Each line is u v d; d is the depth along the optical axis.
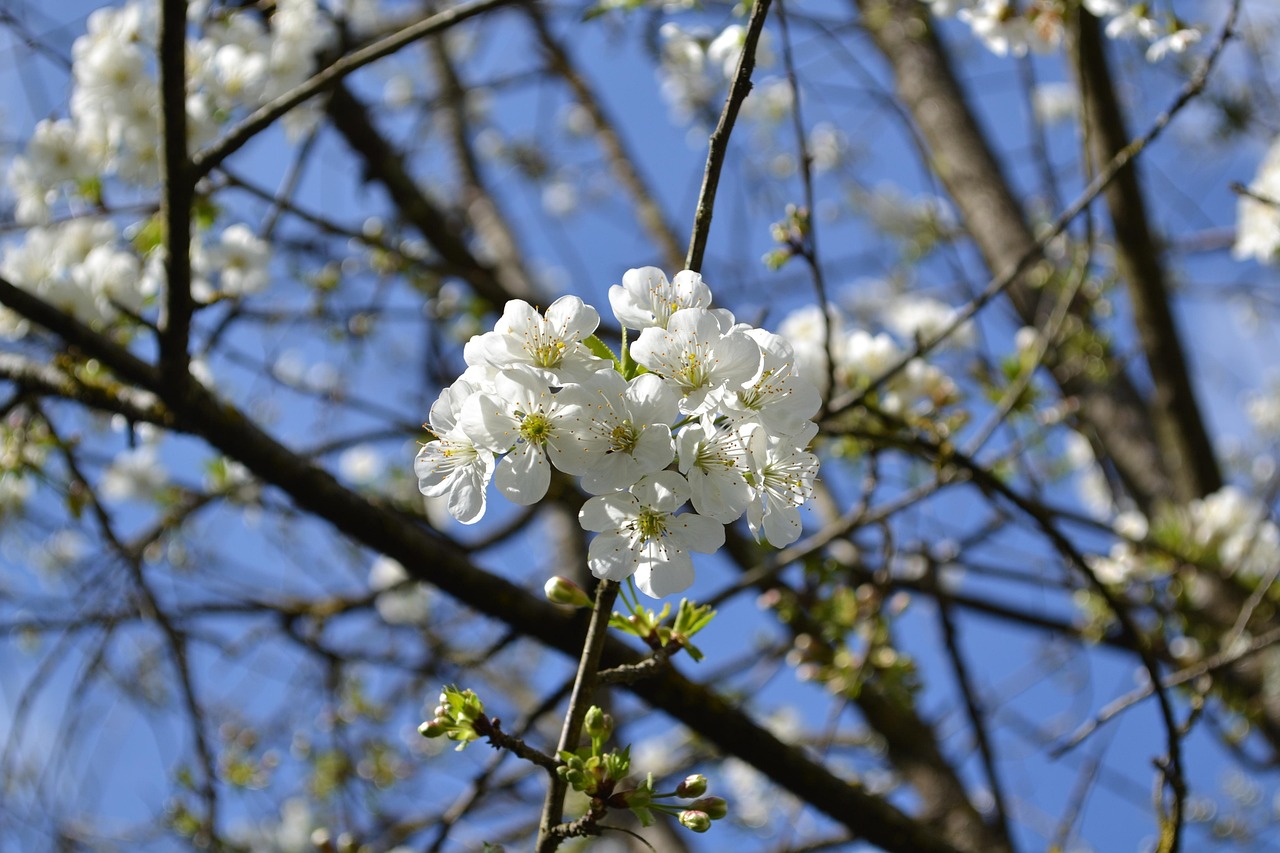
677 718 3.25
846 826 3.34
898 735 5.44
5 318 3.70
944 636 3.96
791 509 1.89
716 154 1.96
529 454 1.80
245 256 4.32
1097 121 4.71
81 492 3.62
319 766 5.16
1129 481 5.61
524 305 1.85
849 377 3.77
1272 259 4.90
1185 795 3.02
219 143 2.75
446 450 1.89
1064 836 3.56
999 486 3.41
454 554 3.30
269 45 4.04
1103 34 4.58
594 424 1.78
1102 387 5.83
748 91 1.99
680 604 2.04
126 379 3.04
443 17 2.86
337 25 5.89
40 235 3.88
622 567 1.81
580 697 1.87
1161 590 5.07
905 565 4.84
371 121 6.51
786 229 2.99
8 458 3.57
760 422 1.81
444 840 3.42
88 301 3.64
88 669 4.14
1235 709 4.79
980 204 5.83
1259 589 3.71
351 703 5.49
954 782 5.27
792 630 5.05
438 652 5.44
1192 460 5.36
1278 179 4.64
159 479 6.42
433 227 6.45
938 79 6.35
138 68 3.82
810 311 3.95
